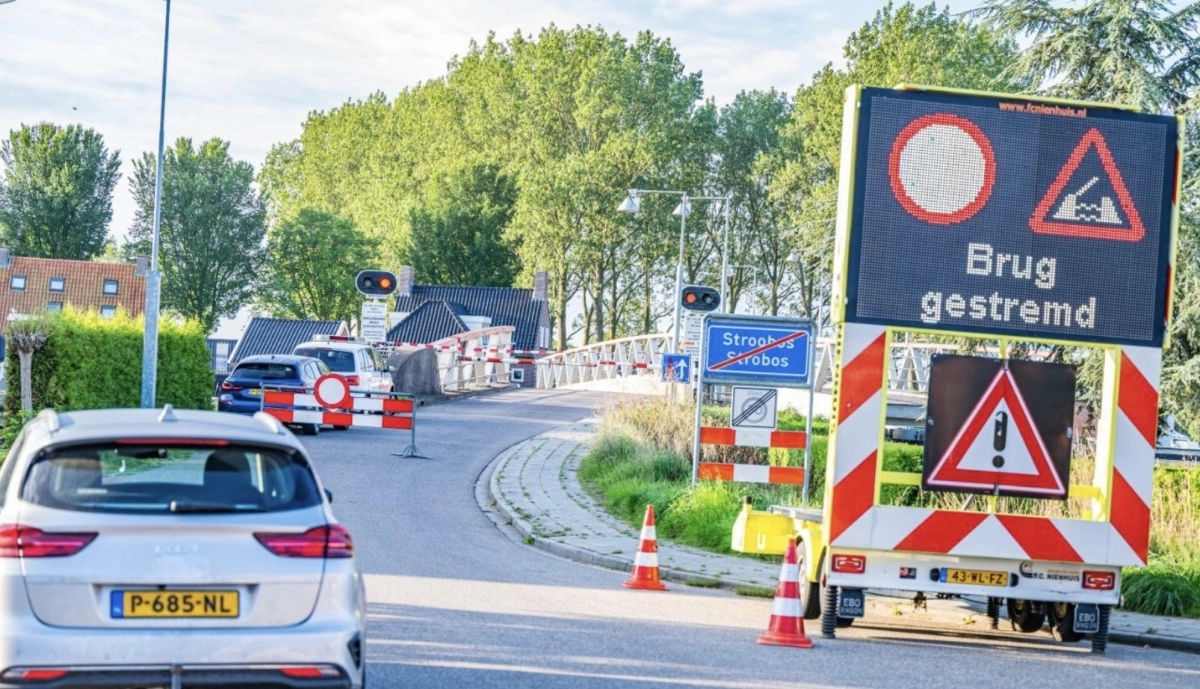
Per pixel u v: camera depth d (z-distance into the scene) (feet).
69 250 476.13
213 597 27.22
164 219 467.93
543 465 104.47
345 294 456.04
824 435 98.48
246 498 28.22
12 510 27.14
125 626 26.73
